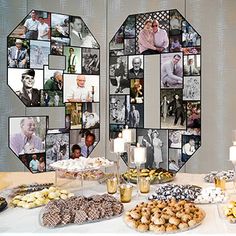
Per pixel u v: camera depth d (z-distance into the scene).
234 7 4.23
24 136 4.38
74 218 1.80
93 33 4.72
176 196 2.16
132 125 4.71
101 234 1.69
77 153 4.69
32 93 4.40
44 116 4.48
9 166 4.31
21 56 4.34
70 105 4.64
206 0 4.32
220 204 2.09
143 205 1.91
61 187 2.52
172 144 4.53
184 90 4.45
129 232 1.70
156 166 4.61
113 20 4.71
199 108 4.39
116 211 1.91
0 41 4.24
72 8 4.62
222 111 4.30
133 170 2.83
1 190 2.47
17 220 1.88
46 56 4.48
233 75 4.24
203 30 4.34
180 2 4.43
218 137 4.32
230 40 4.25
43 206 2.10
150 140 4.63
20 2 4.34
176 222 1.71
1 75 4.24
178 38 4.46
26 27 4.37
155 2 4.55
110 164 2.58
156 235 1.67
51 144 4.53
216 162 4.34
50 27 4.50
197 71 4.38
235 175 2.43
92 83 4.77
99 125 4.80
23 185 2.56
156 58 4.57
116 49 4.73
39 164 4.46
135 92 4.68
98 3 4.71
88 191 2.44
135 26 4.64
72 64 4.64
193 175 2.93
